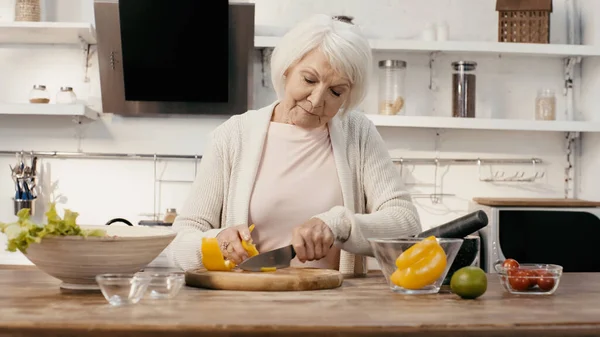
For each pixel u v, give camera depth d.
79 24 3.49
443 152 3.93
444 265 1.48
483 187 3.93
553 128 3.68
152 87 3.61
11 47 3.80
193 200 1.97
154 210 3.80
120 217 3.80
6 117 3.79
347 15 3.86
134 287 1.28
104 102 3.69
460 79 3.72
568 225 3.45
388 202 1.97
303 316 1.17
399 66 3.69
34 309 1.22
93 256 1.45
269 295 1.45
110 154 3.79
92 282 1.50
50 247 1.44
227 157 1.99
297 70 1.85
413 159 3.89
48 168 3.79
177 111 3.72
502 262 1.62
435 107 3.92
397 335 1.10
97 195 3.79
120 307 1.25
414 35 3.91
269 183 1.96
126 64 3.57
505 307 1.32
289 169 1.97
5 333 1.08
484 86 3.96
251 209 1.95
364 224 1.78
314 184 1.97
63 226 1.43
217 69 3.57
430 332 1.11
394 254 1.51
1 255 3.71
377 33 3.90
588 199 3.88
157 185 3.82
